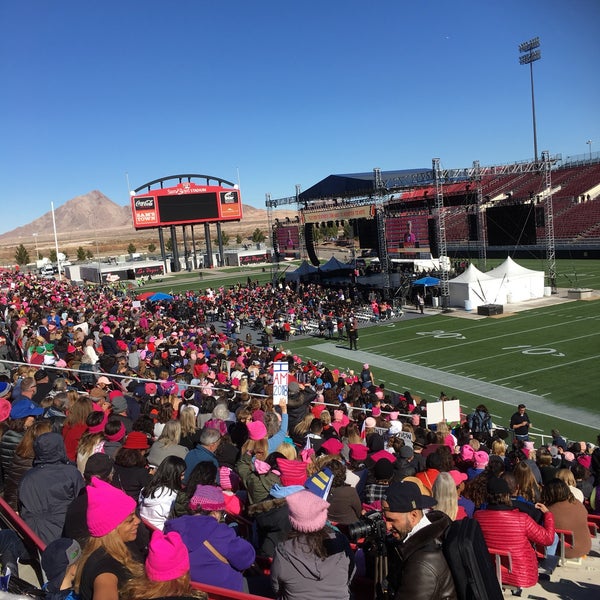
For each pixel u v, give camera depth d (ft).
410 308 165.17
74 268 311.06
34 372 45.39
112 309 126.93
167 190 301.43
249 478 21.62
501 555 18.76
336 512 20.35
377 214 173.78
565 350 107.65
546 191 167.12
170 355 73.97
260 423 24.57
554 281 167.22
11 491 21.48
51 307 118.83
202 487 16.02
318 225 224.12
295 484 18.43
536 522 21.21
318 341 135.33
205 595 10.94
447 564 10.32
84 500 15.96
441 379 98.07
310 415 37.91
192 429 29.96
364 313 157.99
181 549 10.80
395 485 12.34
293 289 205.26
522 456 35.01
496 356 108.37
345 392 66.49
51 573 13.66
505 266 163.63
